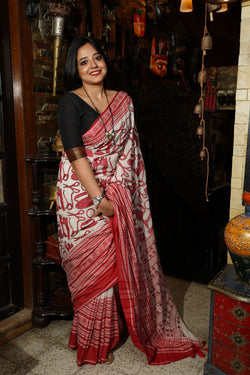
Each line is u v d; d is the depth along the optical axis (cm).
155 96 387
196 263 371
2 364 207
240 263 177
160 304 229
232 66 354
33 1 212
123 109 199
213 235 469
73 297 209
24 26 219
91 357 206
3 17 216
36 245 238
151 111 384
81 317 205
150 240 230
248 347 175
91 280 201
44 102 241
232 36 350
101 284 200
